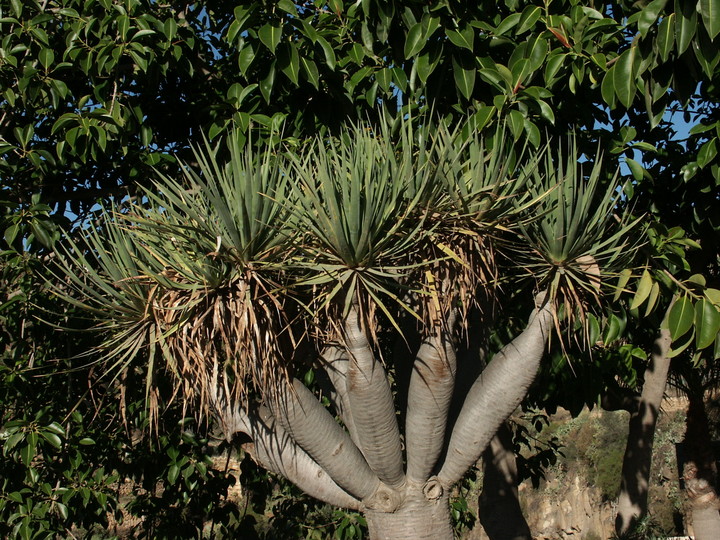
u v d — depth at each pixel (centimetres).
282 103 554
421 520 394
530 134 425
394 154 413
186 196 381
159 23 531
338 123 521
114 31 548
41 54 518
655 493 1773
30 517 545
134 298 379
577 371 597
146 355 427
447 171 389
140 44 515
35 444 517
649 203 541
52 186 588
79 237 586
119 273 388
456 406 439
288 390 374
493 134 454
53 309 570
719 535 779
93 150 516
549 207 397
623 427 2341
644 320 652
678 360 741
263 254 360
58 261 577
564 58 438
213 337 365
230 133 496
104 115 505
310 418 378
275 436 407
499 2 530
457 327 414
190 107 608
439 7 430
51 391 596
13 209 541
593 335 474
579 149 495
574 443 2417
